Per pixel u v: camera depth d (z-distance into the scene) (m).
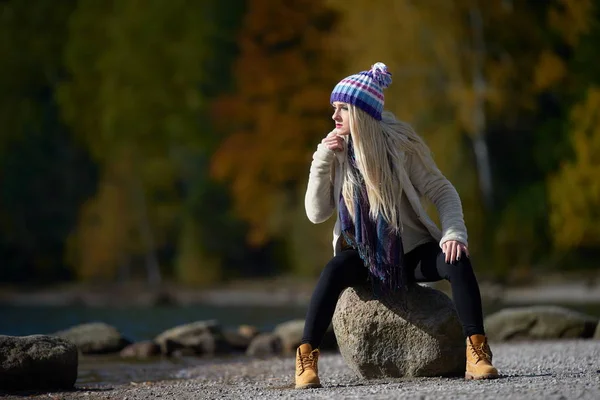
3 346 6.46
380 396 4.55
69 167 38.50
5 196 37.06
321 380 6.21
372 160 5.55
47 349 6.55
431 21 28.05
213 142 37.06
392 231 5.55
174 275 36.00
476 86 28.67
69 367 6.60
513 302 22.55
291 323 11.45
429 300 5.79
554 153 29.00
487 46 30.11
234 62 36.84
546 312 10.78
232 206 34.91
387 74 5.70
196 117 36.69
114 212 34.59
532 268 28.06
